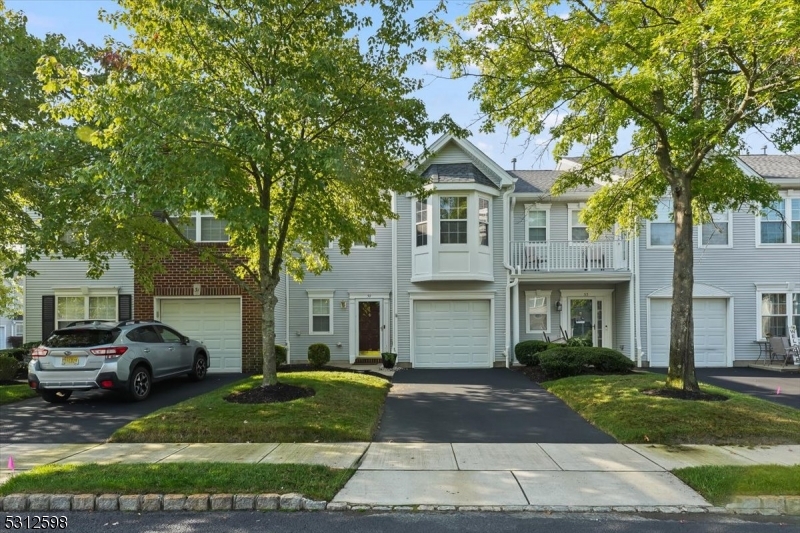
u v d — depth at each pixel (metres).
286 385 10.34
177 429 7.90
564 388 11.37
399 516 5.14
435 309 16.84
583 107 11.73
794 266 17.00
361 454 7.05
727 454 7.03
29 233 11.48
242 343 15.28
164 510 5.32
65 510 5.33
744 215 17.12
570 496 5.55
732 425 7.97
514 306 16.95
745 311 17.02
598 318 18.14
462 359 16.67
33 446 7.47
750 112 9.12
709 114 10.98
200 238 15.42
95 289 16.38
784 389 12.20
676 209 10.31
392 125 9.27
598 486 5.84
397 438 7.93
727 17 7.15
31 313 16.47
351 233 10.09
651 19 9.43
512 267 16.70
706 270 17.09
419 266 16.52
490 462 6.71
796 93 8.91
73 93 8.59
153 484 5.62
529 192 17.70
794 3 6.48
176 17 8.50
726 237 17.12
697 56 9.24
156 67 8.81
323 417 8.44
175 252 15.27
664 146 10.48
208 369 15.41
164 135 7.59
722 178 11.01
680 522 5.00
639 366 16.73
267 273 10.32
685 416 8.31
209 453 7.05
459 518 5.08
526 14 10.27
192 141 8.02
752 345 16.95
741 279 17.05
